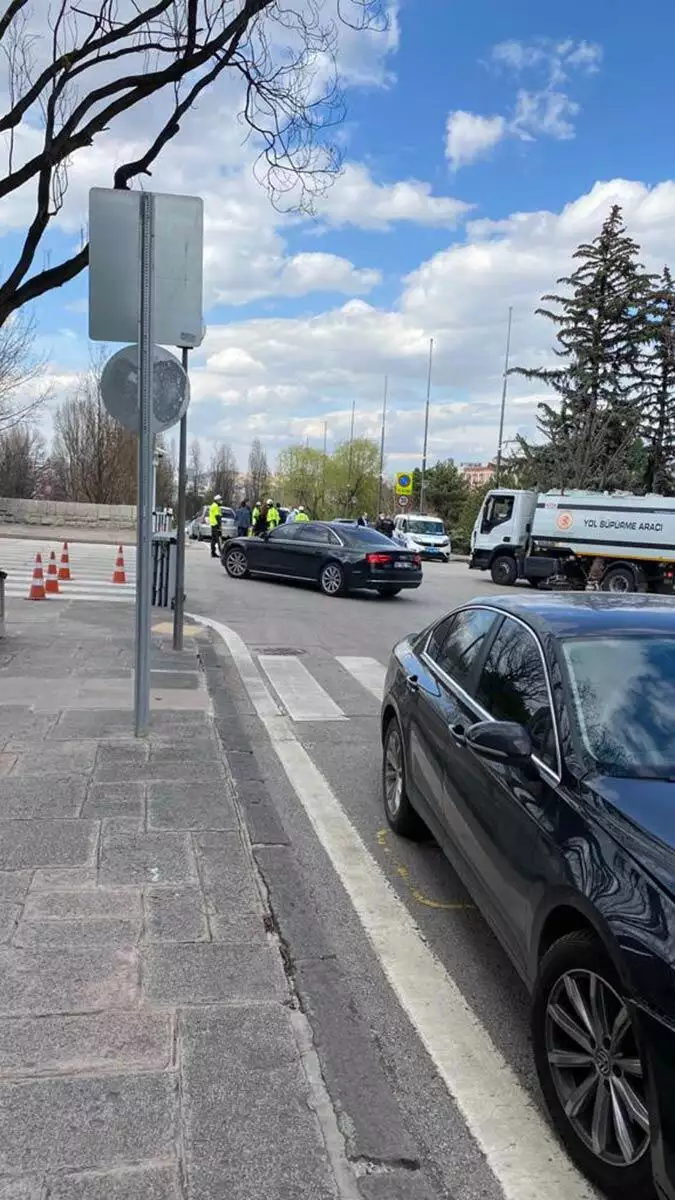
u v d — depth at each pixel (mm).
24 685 7492
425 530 39594
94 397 45719
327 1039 2854
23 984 3029
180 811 4668
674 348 39375
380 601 16797
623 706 3102
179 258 5684
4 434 51750
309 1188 2221
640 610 3855
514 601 4172
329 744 6734
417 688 4566
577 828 2604
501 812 3078
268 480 105625
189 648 9938
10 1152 2268
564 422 40562
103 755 5582
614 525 23406
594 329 39562
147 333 5488
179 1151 2307
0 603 9766
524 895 2783
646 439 40875
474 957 3559
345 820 5098
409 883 4254
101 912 3559
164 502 48156
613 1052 2240
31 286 8047
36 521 39281
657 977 2055
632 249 39344
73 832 4336
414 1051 2926
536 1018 2576
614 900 2279
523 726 3227
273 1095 2553
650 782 2754
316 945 3449
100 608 12828
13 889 3723
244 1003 3002
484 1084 2768
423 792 4242
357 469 81438
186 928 3471
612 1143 2258
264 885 3920
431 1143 2482
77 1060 2648
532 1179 2354
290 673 9516
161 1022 2861
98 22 7816
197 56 7766
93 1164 2242
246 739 6367
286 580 19344
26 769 5266
